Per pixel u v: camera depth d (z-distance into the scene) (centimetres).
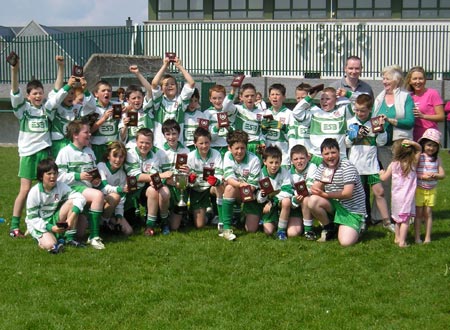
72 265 716
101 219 852
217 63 2325
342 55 2297
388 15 2658
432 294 621
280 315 572
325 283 653
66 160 827
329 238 830
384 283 654
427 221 812
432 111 899
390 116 873
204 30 2319
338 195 801
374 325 552
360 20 2658
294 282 657
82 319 565
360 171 877
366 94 865
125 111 926
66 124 885
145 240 829
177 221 885
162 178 864
